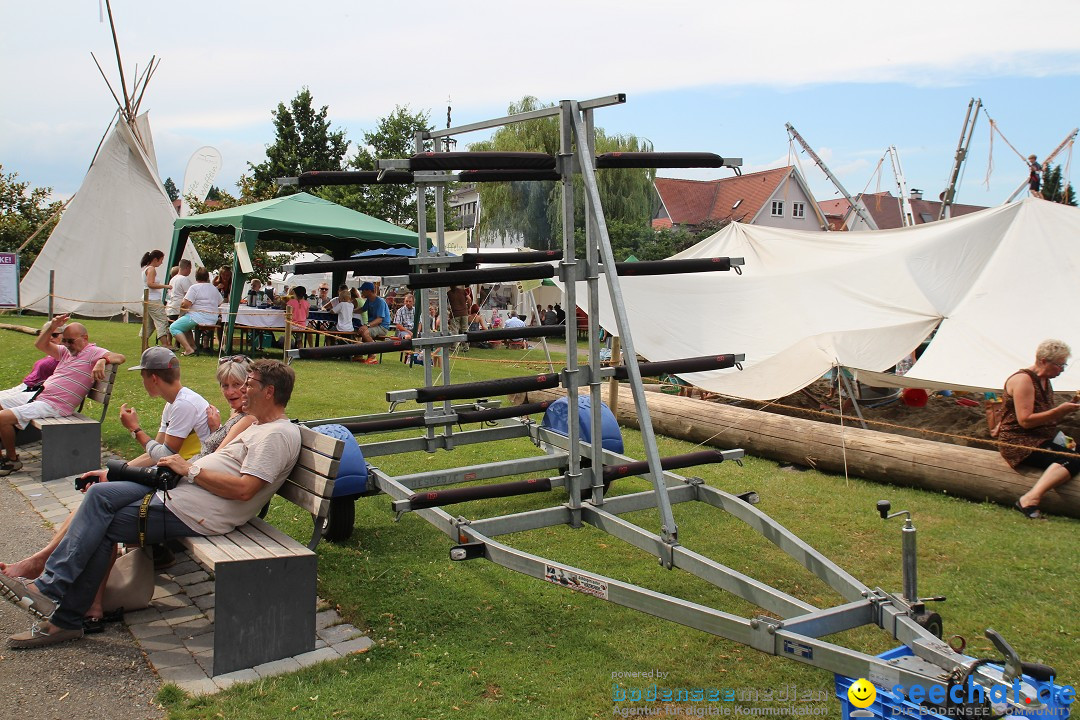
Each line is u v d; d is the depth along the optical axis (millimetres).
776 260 12938
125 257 21234
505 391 4805
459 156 4738
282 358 15531
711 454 5086
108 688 3682
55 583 4039
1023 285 9734
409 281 4543
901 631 3330
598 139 36781
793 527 6160
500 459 7871
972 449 7113
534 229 38625
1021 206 10539
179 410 5281
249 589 3863
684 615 3520
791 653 3199
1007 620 4574
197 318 14898
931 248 10641
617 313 4531
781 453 8172
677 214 47188
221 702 3551
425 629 4340
